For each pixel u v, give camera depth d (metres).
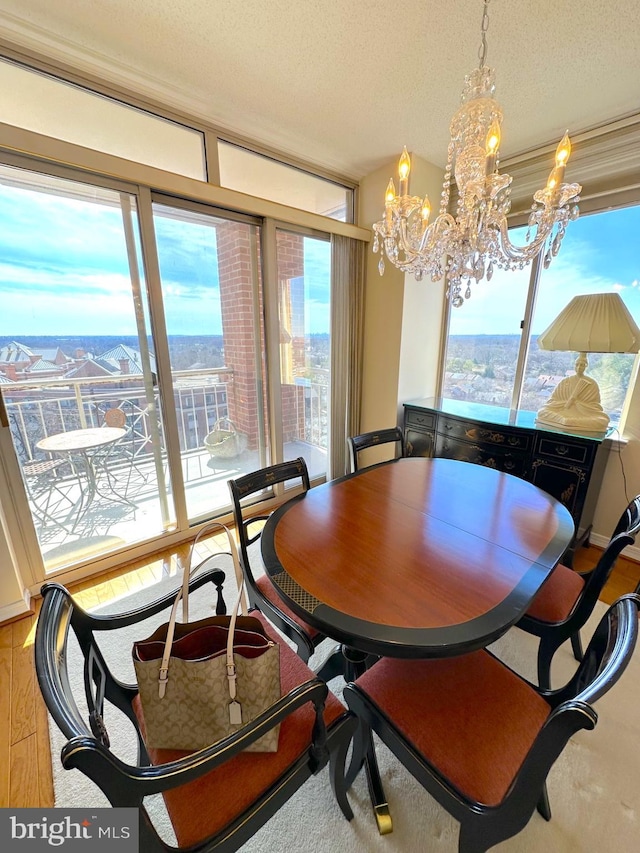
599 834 1.00
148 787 0.58
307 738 0.87
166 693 0.78
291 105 1.99
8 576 1.71
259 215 2.36
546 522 1.35
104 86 1.73
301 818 1.04
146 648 0.82
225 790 0.76
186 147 2.06
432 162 2.68
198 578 1.14
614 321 1.91
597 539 2.44
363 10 1.38
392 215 1.50
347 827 1.02
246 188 2.35
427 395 3.25
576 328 2.00
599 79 1.75
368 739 1.04
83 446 2.00
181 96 1.89
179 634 0.87
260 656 0.79
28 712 1.33
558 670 1.53
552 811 1.05
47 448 1.89
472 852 0.79
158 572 2.13
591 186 2.23
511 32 1.47
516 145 2.38
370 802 1.08
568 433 2.12
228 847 0.72
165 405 2.20
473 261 1.46
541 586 1.02
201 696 0.79
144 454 2.23
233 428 2.69
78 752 0.51
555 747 0.63
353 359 3.12
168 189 1.89
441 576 1.06
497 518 1.39
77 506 2.05
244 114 2.07
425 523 1.35
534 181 2.46
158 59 1.65
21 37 1.48
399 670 1.03
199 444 2.55
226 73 1.74
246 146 2.26
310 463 3.20
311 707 0.95
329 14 1.40
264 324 2.65
